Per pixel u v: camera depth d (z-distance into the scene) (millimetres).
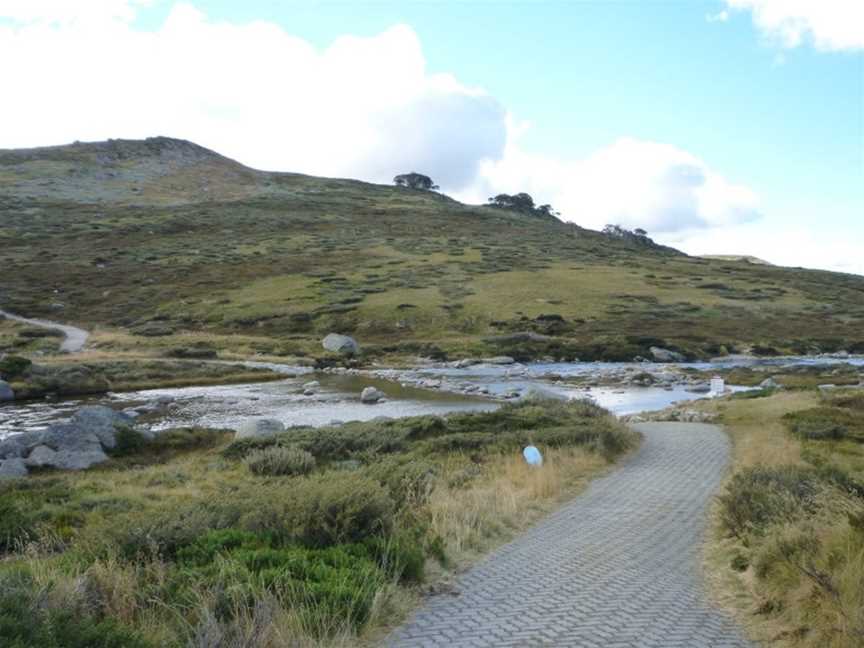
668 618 6242
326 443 19906
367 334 73812
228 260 107625
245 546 7410
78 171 184500
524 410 25297
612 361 63562
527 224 175625
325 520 8109
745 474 11016
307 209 162625
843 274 134000
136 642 4875
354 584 6293
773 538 7434
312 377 54938
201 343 68438
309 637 5293
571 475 14742
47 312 83688
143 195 173125
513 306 81500
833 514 7664
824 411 25266
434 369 59469
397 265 105062
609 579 7555
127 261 106500
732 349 68875
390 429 22000
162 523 8078
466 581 7480
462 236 141500
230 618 5559
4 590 5098
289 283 93812
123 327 78250
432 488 11906
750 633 5879
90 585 5961
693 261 136250
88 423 23531
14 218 132375
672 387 47531
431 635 5781
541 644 5566
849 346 72125
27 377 44938
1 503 12734
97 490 15531
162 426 32031
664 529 10133
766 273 120688
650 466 16312
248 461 17938
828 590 5664
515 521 10539
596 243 152750
